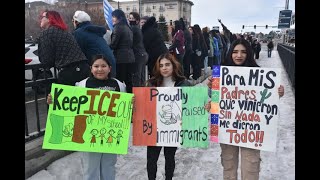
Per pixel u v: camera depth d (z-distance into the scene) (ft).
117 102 10.87
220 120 11.09
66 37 14.14
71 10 147.33
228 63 11.18
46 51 13.99
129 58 20.24
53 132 10.57
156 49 24.07
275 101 10.61
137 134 11.56
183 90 11.30
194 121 11.36
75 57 14.23
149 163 12.00
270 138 10.71
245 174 11.04
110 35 22.06
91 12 155.94
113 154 11.39
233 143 10.99
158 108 11.42
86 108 10.70
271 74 10.56
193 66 35.22
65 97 10.59
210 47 40.88
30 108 24.16
